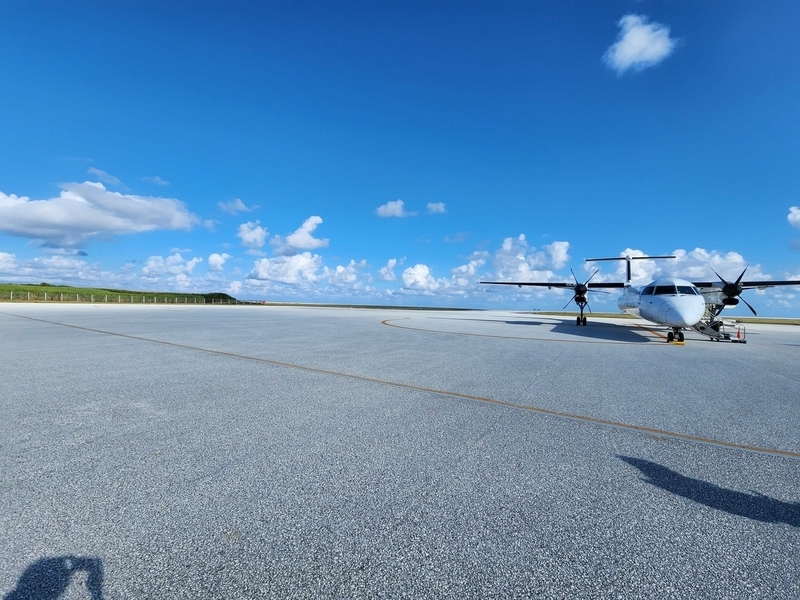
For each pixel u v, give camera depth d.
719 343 15.96
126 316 24.84
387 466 3.59
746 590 2.12
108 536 2.47
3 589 2.01
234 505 2.86
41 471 3.33
